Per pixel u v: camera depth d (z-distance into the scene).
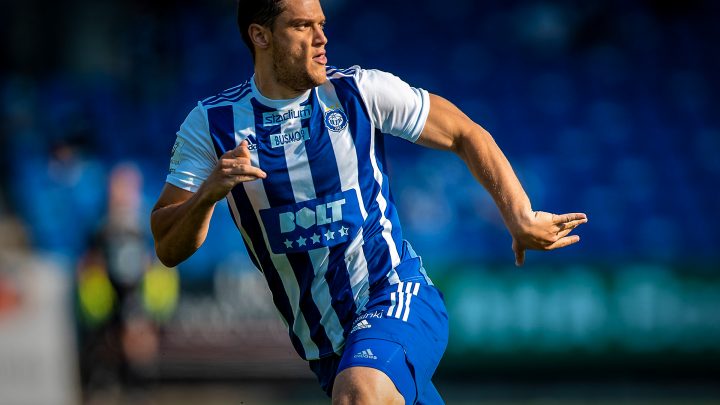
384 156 14.83
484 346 41.75
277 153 14.16
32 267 36.12
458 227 48.38
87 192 51.88
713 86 61.16
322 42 13.98
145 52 61.41
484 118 58.47
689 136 57.22
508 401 38.72
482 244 47.66
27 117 57.56
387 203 14.68
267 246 14.50
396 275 14.53
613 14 64.06
